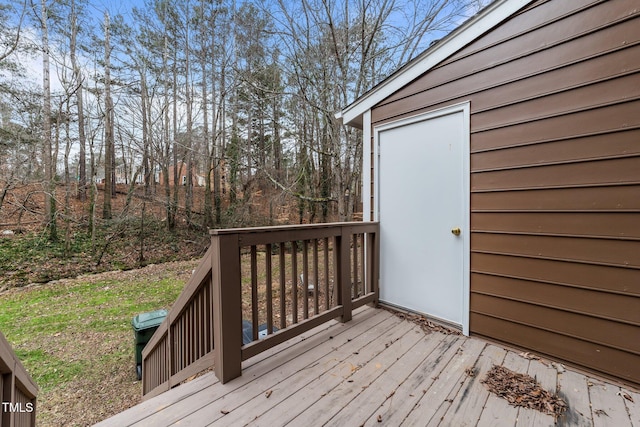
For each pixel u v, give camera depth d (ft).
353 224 8.55
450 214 7.98
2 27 23.31
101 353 13.03
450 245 8.00
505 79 6.89
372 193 10.07
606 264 5.67
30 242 25.29
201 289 6.17
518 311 6.80
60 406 9.97
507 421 4.58
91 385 11.09
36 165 26.04
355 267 8.87
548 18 6.27
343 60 18.03
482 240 7.36
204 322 6.05
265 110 24.32
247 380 5.52
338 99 18.51
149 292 20.33
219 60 29.73
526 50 6.57
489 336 7.27
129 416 4.52
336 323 8.20
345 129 19.48
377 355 6.54
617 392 5.30
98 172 32.81
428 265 8.49
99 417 9.55
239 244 5.60
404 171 9.04
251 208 33.04
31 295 19.20
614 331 5.60
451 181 7.95
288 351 6.64
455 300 7.91
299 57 18.85
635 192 5.34
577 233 5.99
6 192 24.71
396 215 9.29
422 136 8.57
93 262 25.27
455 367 6.09
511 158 6.83
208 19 30.68
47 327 15.08
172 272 25.12
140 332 11.49
